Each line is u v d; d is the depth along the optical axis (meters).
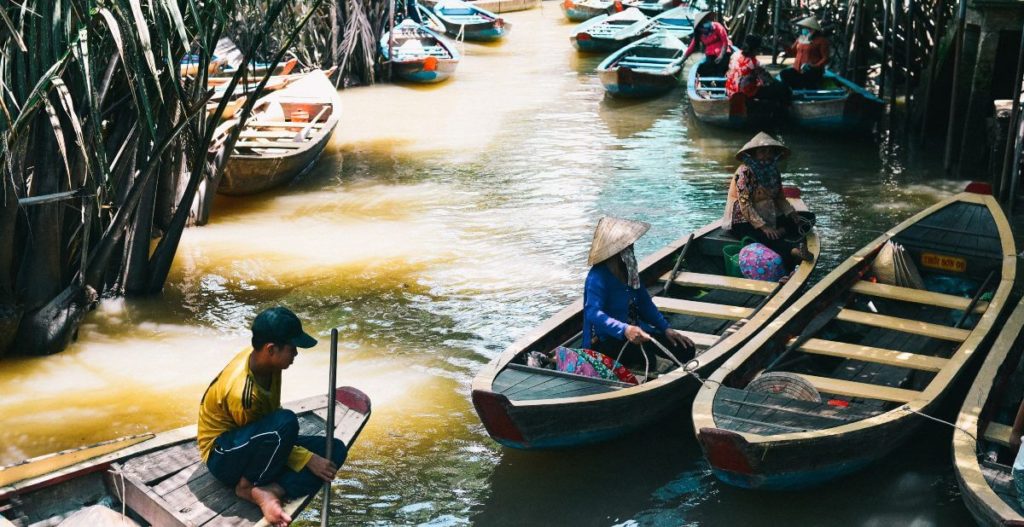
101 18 7.02
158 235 10.01
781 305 6.91
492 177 12.14
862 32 15.85
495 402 5.42
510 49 22.23
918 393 5.70
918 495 5.56
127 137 7.60
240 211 10.91
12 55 6.76
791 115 14.16
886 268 7.48
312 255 9.49
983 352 6.86
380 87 18.02
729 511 5.49
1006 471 4.99
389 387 6.88
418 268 9.12
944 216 7.94
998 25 11.05
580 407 5.53
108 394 6.75
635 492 5.67
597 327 6.07
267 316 4.34
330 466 4.54
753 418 5.39
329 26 17.89
